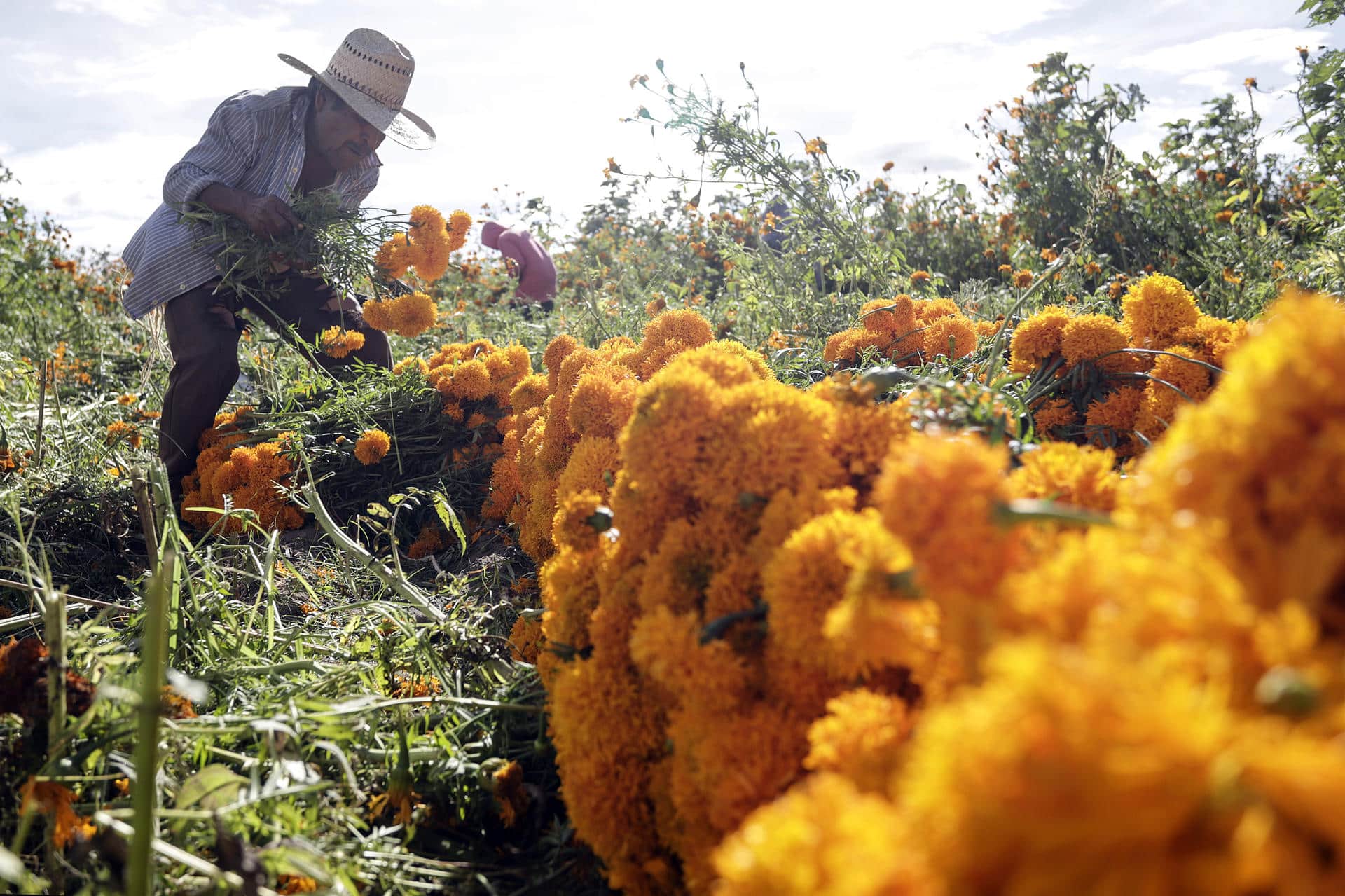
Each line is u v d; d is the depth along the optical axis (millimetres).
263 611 2998
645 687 1403
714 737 1146
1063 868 542
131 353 7969
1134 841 533
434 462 4363
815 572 1056
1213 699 553
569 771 1446
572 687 1442
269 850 1368
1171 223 7715
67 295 9352
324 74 4535
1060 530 1045
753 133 5699
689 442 1443
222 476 3863
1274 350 762
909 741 885
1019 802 534
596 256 9461
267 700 2080
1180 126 8312
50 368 5578
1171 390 2205
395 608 2490
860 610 867
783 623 1074
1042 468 1115
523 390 3785
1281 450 738
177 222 4379
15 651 1623
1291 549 707
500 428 4270
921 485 778
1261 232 6773
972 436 1380
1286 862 513
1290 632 611
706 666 1186
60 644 1576
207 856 1542
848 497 1286
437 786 1833
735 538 1364
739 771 1104
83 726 1564
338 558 3373
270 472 3885
